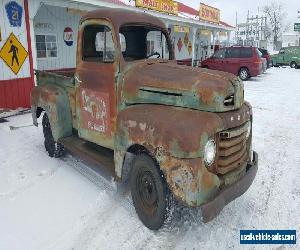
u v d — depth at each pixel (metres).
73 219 3.69
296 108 10.08
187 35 22.84
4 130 7.32
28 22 9.09
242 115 3.38
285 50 28.69
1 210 3.88
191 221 3.65
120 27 3.96
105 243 3.28
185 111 3.18
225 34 28.36
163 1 15.11
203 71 3.52
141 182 3.51
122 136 3.56
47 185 4.54
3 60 8.62
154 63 4.05
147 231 3.47
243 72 17.53
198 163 2.88
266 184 4.69
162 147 3.04
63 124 5.15
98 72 4.17
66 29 12.73
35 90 5.70
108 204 4.02
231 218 3.75
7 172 4.99
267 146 6.42
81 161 5.46
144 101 3.59
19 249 3.17
